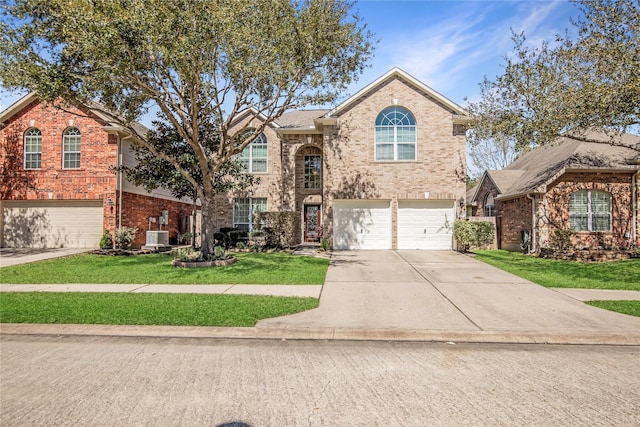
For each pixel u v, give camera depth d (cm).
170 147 1677
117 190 1884
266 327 648
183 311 730
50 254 1675
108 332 638
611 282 1042
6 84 1134
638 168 1709
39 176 1911
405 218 1841
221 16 1032
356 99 1850
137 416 370
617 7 1193
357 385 439
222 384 442
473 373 475
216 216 2225
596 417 368
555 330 637
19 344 587
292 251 1805
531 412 377
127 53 1058
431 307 786
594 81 1257
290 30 1211
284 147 2180
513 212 1983
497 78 1465
